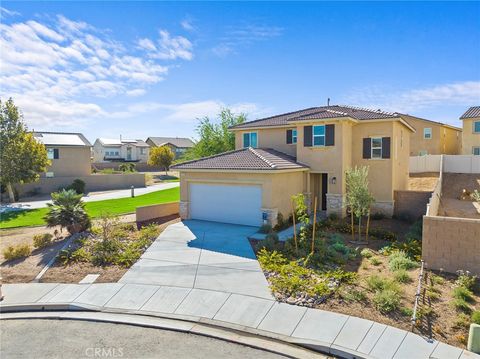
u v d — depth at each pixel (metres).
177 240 16.19
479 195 18.72
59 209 16.53
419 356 7.48
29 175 32.28
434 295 10.07
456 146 49.84
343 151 20.58
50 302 10.23
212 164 20.02
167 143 82.88
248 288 10.94
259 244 14.94
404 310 9.21
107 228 16.27
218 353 7.77
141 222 19.72
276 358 7.62
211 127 44.62
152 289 11.01
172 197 32.72
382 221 20.52
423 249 12.33
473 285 10.79
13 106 31.80
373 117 21.52
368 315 9.14
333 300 9.93
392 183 21.25
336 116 20.42
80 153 42.62
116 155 77.56
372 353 7.59
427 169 32.97
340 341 8.03
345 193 20.88
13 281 12.01
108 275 12.25
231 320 9.10
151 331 8.73
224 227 18.61
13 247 15.09
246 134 26.02
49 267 13.12
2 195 33.88
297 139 21.97
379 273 12.04
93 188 41.12
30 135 32.88
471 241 11.61
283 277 11.31
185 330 8.71
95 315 9.58
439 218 12.02
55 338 8.44
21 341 8.31
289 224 19.17
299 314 9.29
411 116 42.06
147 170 67.25
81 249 14.51
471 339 7.64
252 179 18.36
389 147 21.20
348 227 18.33
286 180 19.41
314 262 12.78
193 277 11.88
